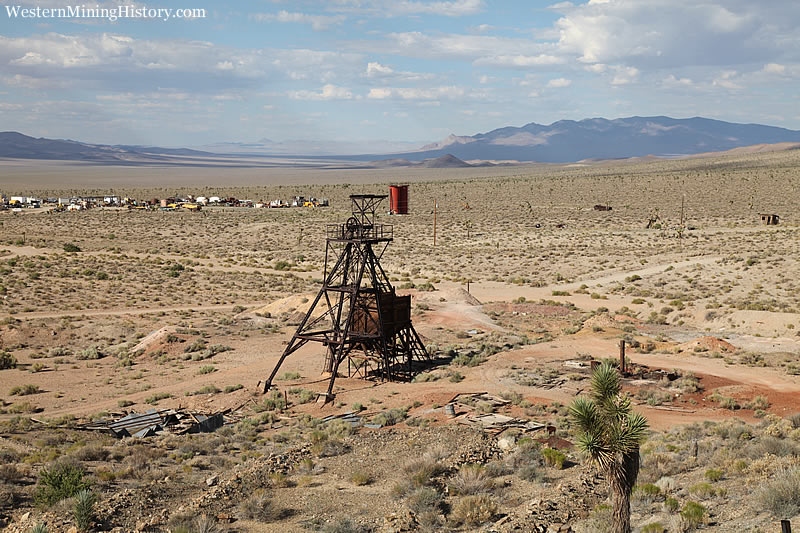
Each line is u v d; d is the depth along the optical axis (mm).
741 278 75625
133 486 20562
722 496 16734
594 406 12109
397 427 30766
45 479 19406
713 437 25594
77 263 95000
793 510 14203
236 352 51312
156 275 90375
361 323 42906
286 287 85000
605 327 57469
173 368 46906
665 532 14500
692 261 90625
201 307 72375
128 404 37281
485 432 28172
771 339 51594
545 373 41281
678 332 56344
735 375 40406
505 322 62312
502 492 19125
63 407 37031
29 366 47594
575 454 24141
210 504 18547
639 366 41875
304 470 22641
